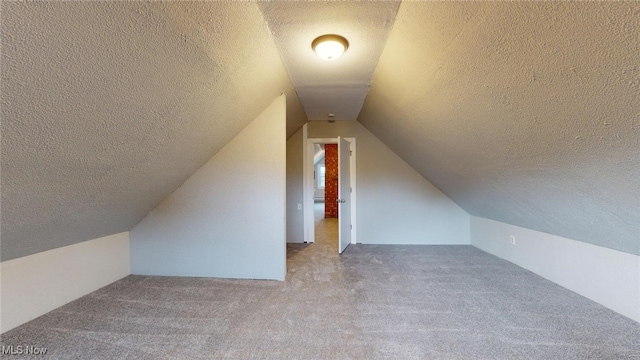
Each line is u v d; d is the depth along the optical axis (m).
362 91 2.98
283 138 2.79
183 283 2.72
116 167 1.88
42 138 1.29
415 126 2.80
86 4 0.93
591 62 1.00
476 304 2.20
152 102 1.56
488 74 1.44
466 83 1.64
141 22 1.12
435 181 4.08
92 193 1.97
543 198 2.17
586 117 1.22
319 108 3.71
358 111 3.90
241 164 2.85
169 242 2.95
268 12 1.52
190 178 2.89
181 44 1.35
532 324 1.88
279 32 1.75
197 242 2.92
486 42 1.28
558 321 1.91
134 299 2.35
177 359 1.55
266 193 2.83
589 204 1.79
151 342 1.71
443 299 2.30
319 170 12.46
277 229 2.82
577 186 1.72
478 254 3.73
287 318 2.00
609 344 1.63
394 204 4.41
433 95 2.04
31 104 1.11
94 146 1.56
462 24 1.29
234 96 2.13
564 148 1.50
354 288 2.57
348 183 4.37
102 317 2.04
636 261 1.90
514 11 1.05
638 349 1.58
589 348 1.60
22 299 1.98
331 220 7.30
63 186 1.70
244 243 2.87
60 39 0.98
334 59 2.15
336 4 1.46
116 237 2.82
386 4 1.45
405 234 4.41
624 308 1.97
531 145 1.69
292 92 2.93
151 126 1.74
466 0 1.16
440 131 2.47
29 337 1.78
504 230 3.47
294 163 4.52
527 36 1.10
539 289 2.49
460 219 4.32
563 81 1.15
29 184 1.50
